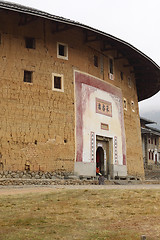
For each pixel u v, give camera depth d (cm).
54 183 2277
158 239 823
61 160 2547
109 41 3034
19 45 2500
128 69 3653
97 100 2995
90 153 2803
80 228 939
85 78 2883
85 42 2916
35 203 1284
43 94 2541
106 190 1552
